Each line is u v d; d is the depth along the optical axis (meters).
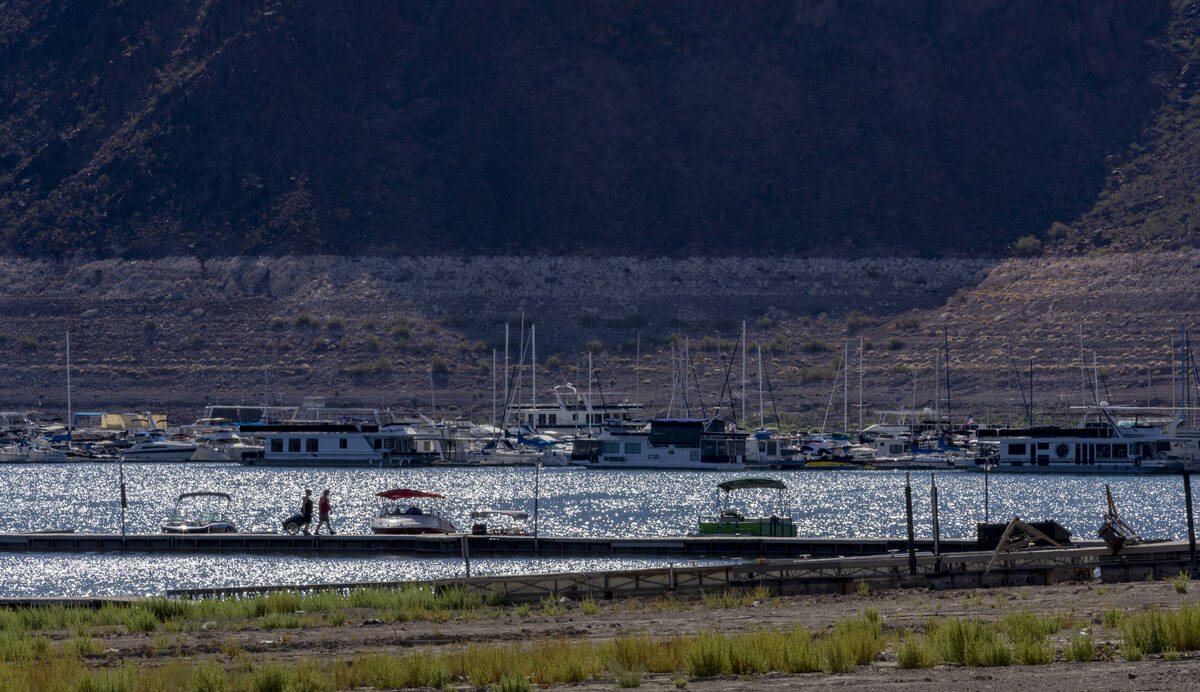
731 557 169.25
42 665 76.00
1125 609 89.81
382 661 74.12
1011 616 82.19
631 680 67.62
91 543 183.38
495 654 75.00
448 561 169.75
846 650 71.31
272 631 96.75
